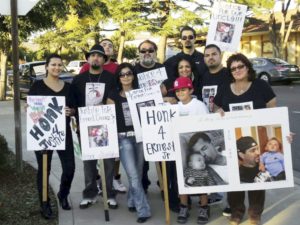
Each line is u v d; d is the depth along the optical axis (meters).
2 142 7.48
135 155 5.62
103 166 5.57
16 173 7.32
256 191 5.18
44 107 5.58
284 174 4.94
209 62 5.79
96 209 5.96
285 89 22.91
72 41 44.38
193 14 32.72
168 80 6.03
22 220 5.49
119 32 36.81
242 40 39.97
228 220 5.52
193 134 5.02
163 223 5.46
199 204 5.87
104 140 5.51
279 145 4.91
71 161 5.82
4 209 5.64
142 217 5.48
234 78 5.16
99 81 5.94
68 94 5.72
